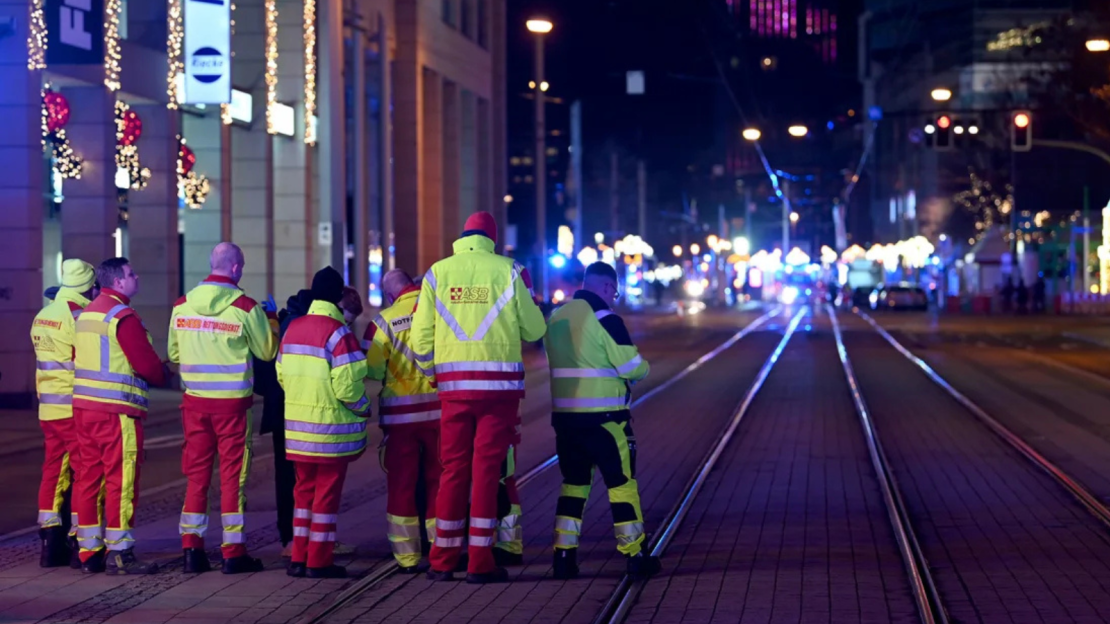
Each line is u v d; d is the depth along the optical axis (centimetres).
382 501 3306
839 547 2636
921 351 9794
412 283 2519
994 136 19650
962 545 2666
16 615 2112
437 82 11700
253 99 8244
